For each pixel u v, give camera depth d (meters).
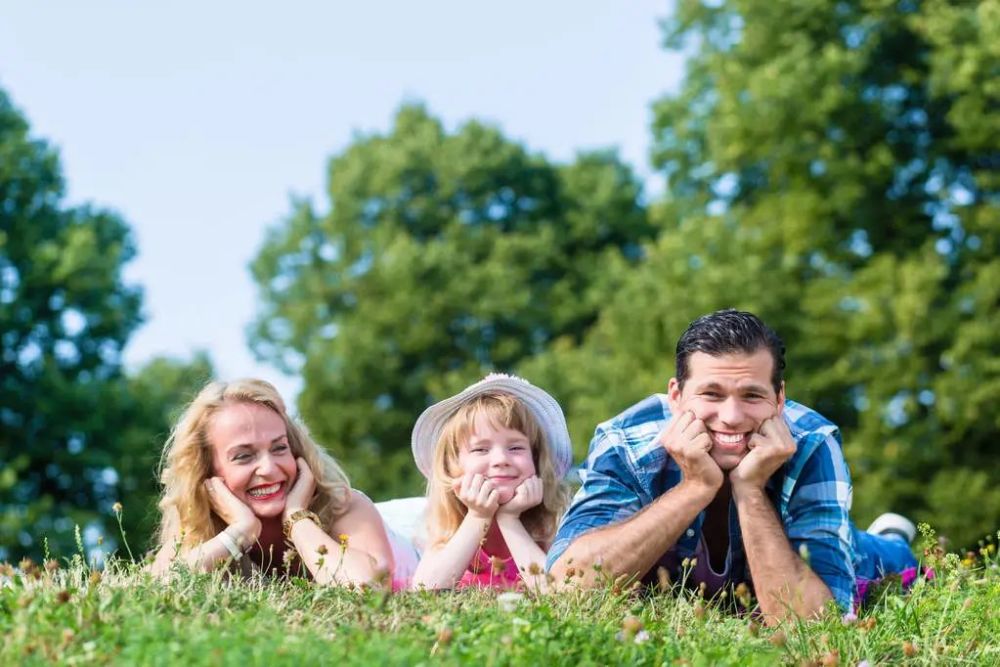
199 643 3.52
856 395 21.03
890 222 21.98
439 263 30.33
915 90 22.12
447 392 28.69
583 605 4.43
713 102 25.91
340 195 32.59
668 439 4.98
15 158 24.67
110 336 24.98
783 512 5.21
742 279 21.48
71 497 24.36
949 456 19.77
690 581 5.29
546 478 5.92
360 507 5.90
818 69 21.56
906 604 4.65
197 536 5.64
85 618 3.85
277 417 5.71
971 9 21.22
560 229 32.75
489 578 5.71
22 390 23.72
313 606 4.26
